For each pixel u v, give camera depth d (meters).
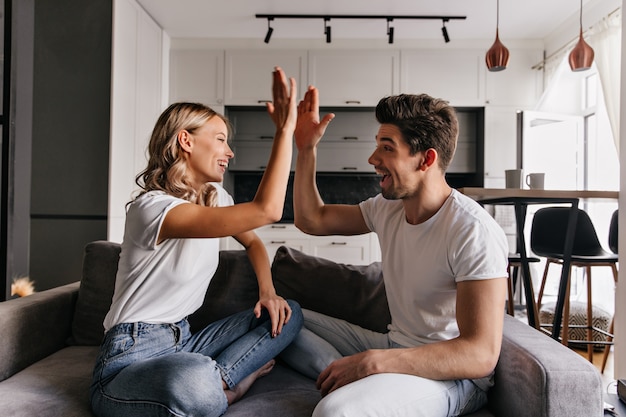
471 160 4.86
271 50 4.70
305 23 4.32
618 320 2.27
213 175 1.31
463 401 1.11
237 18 4.22
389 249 1.33
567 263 2.26
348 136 4.91
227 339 1.33
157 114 4.39
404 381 1.01
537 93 4.57
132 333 1.15
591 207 4.15
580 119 4.29
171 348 1.21
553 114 4.24
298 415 1.11
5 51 1.64
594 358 2.91
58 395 1.21
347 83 4.67
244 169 4.93
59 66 3.46
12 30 1.64
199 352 1.30
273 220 1.09
